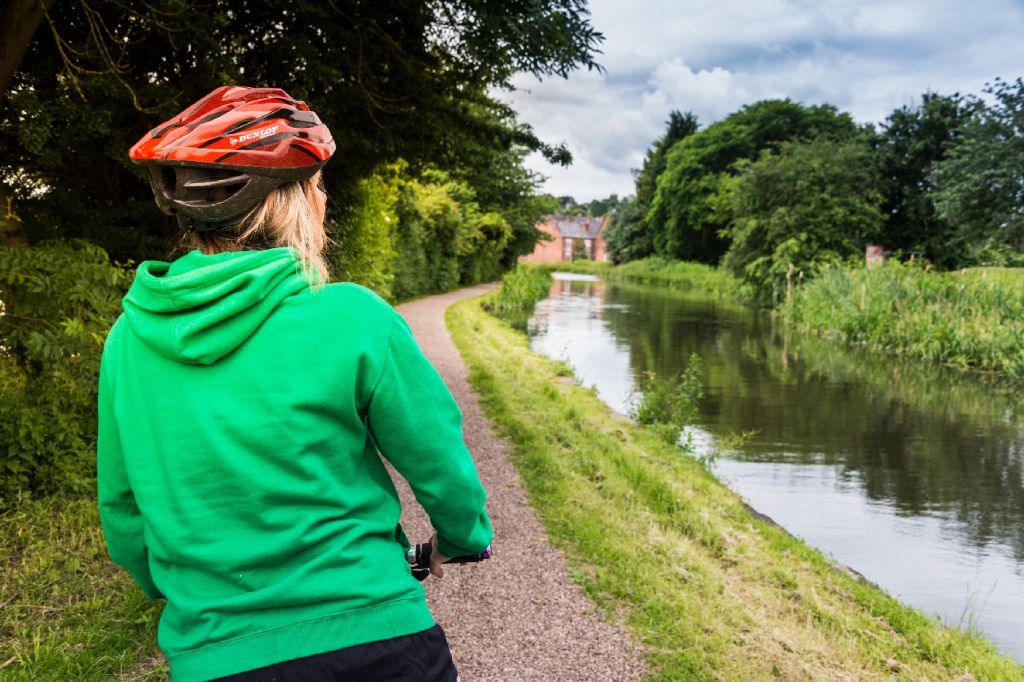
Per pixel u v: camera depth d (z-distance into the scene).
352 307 1.04
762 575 4.46
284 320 1.00
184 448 0.98
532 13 5.73
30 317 4.04
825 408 10.91
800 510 6.46
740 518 5.70
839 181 30.08
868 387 12.68
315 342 1.00
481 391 9.21
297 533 0.96
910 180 35.94
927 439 9.14
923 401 11.54
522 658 3.19
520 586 3.88
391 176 9.66
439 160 8.13
